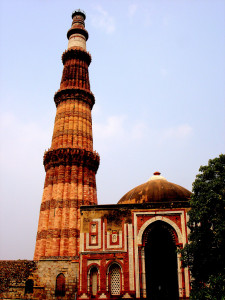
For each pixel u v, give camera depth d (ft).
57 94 178.60
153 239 103.76
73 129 165.99
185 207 96.63
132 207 98.84
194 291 73.87
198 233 77.30
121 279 92.27
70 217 142.51
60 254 134.62
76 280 116.57
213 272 73.56
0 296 114.42
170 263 105.40
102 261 94.43
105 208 100.01
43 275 118.73
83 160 157.69
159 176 116.57
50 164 157.99
